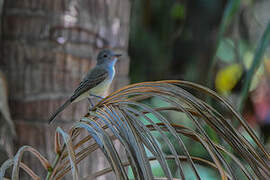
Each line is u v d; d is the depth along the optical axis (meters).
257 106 12.39
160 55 15.54
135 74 15.52
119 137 4.01
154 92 4.65
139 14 15.10
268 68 12.79
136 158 3.77
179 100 4.55
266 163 4.37
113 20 9.32
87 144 8.63
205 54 15.35
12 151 8.60
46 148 8.65
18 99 8.71
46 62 8.63
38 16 8.63
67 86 8.72
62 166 5.05
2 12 8.80
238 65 13.96
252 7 14.95
